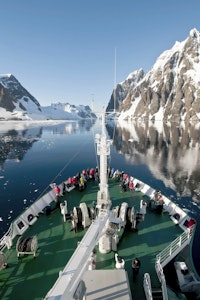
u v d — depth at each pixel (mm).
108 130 134000
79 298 7168
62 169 45781
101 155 14031
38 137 105188
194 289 12086
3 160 53812
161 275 10695
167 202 18531
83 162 52188
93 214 15023
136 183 23234
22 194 31453
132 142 85000
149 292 9414
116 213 15062
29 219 16125
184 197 31500
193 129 126625
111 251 13023
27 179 38844
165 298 9688
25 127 172875
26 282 11031
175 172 44031
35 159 55250
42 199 18516
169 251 12977
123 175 24406
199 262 17609
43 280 11148
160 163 51344
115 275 9211
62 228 15547
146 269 11914
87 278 9047
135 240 14305
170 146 74875
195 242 20250
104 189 14359
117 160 54781
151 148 71688
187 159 55344
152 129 136500
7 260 12516
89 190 22031
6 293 10398
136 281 11156
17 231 14766
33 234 14930
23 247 12492
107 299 8070
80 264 7445
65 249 13383
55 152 65438
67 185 21766
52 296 6207
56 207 17984
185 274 12719
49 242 14062
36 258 12648
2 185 35438
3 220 23766
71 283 6625
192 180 39156
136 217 16016
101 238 12742
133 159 55875
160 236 14742
